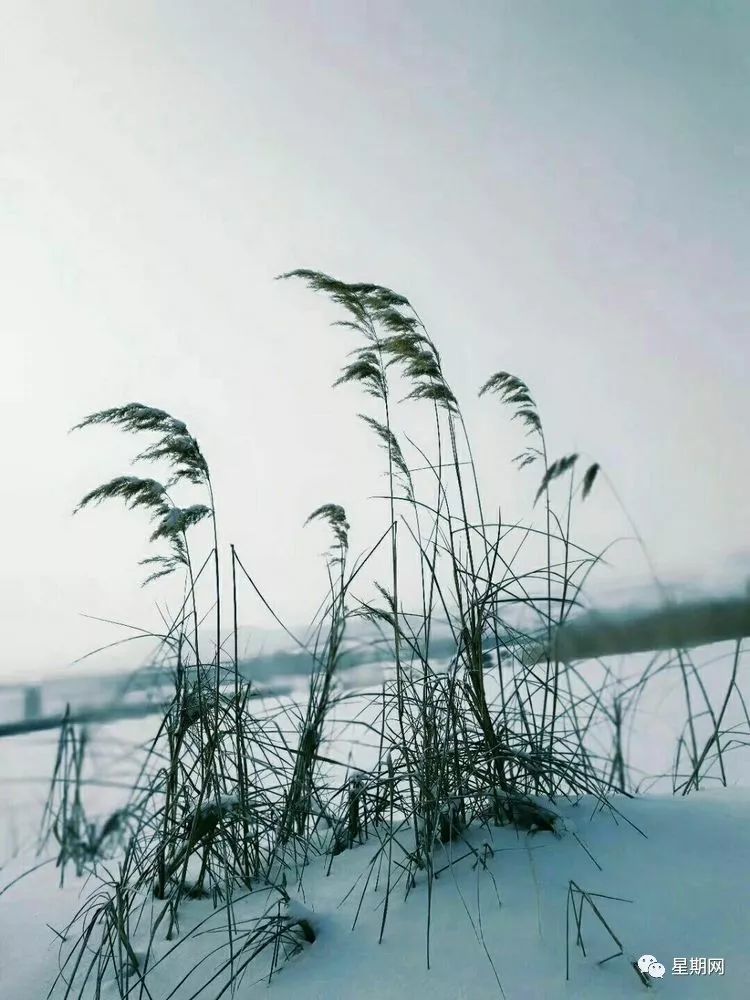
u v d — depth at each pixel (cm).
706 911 103
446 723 137
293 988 100
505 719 149
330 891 125
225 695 150
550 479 202
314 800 160
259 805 145
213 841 136
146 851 143
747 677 269
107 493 163
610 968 93
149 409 162
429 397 183
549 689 158
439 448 184
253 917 122
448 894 115
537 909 108
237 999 101
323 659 167
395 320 185
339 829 149
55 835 188
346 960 104
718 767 205
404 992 95
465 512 168
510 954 99
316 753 153
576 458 202
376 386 188
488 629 157
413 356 183
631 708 219
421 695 149
